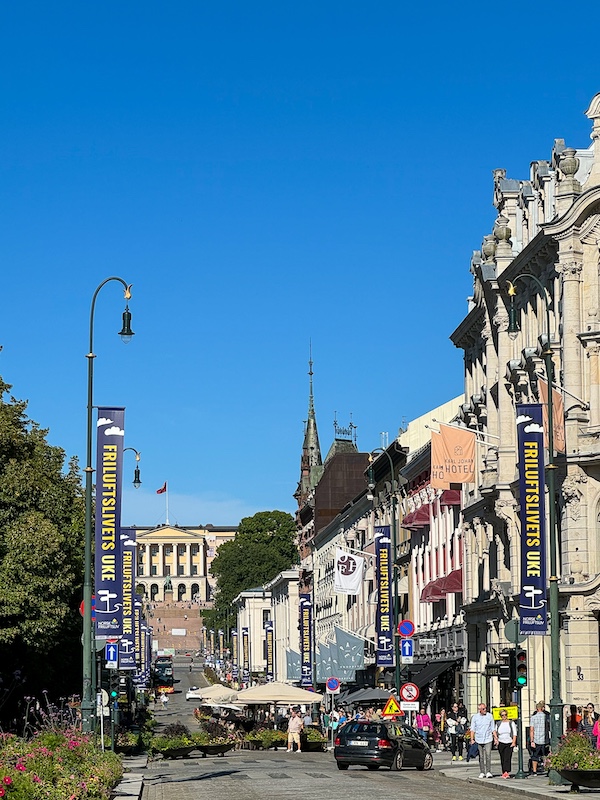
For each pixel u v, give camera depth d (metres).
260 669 177.00
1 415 65.19
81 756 33.97
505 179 65.25
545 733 44.56
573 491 51.22
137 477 71.62
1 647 64.06
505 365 61.53
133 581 77.12
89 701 41.12
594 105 53.12
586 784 34.25
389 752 48.84
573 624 51.09
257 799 33.19
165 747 60.84
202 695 87.69
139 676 128.25
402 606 93.19
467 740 57.94
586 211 52.25
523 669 42.19
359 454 142.50
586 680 50.81
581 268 52.53
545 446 50.47
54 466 68.56
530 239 61.56
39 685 66.94
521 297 60.34
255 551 193.25
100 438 46.50
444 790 36.94
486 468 62.62
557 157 54.94
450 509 78.12
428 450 81.88
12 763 26.36
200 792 35.94
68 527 66.44
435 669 77.69
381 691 77.69
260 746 75.88
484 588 66.88
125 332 44.28
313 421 178.62
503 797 34.25
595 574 51.06
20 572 60.41
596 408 51.66
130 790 34.59
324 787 37.94
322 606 131.88
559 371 53.91
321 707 100.44
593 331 51.72
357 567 79.81
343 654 89.06
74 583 68.12
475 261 69.56
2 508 62.94
